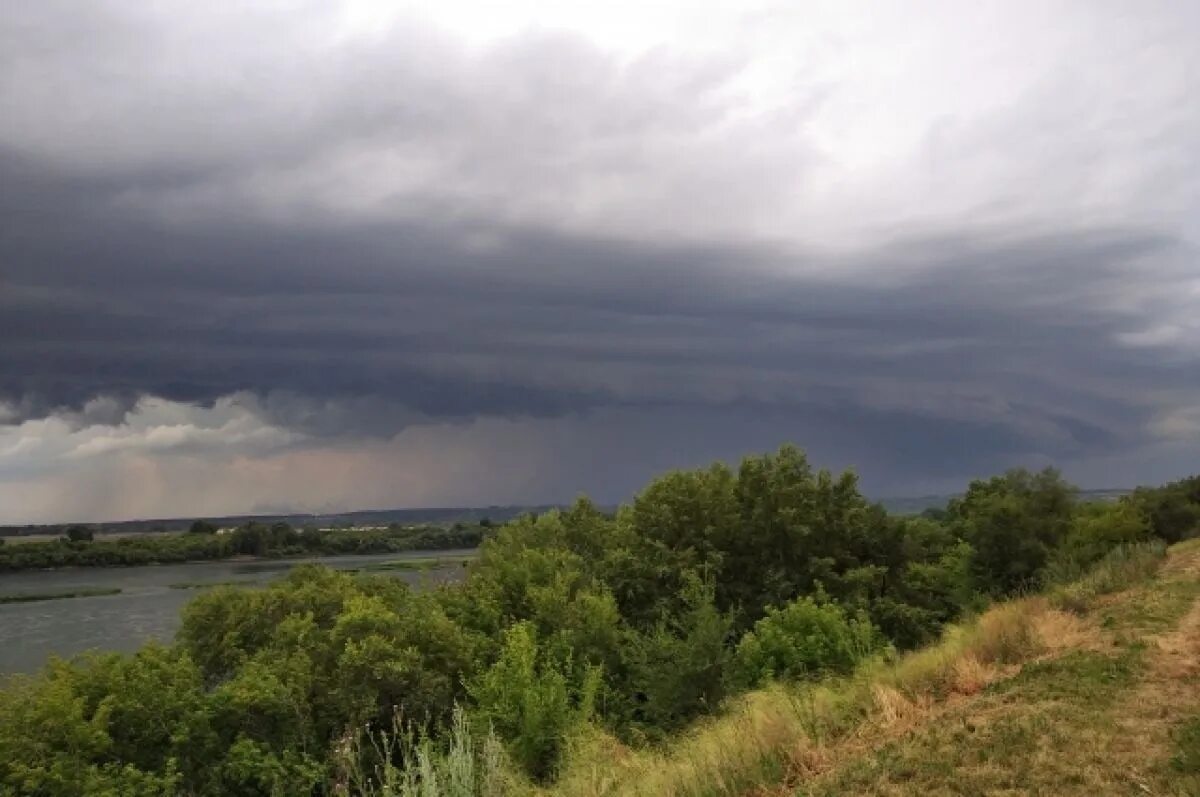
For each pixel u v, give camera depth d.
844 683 16.47
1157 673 11.48
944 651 15.34
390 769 14.66
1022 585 34.31
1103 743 8.74
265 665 20.78
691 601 26.45
